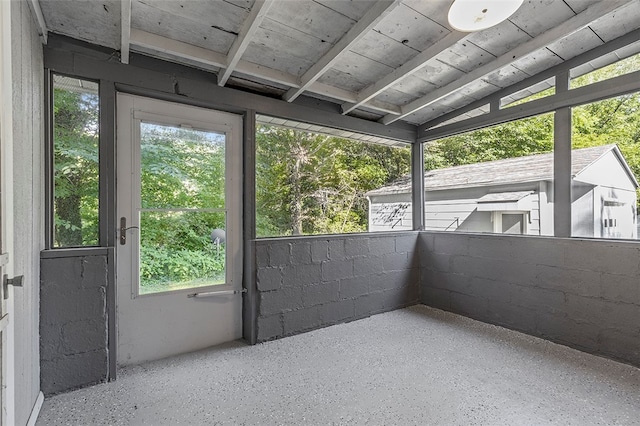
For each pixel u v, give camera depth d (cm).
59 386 204
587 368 237
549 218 300
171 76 250
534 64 279
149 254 252
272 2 182
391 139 393
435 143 407
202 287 275
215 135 282
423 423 176
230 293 283
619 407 189
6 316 108
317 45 241
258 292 286
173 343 261
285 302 300
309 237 316
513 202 328
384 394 204
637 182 245
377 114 368
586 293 266
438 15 214
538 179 308
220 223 284
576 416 181
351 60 264
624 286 246
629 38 239
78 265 212
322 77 288
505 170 336
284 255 300
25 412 165
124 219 241
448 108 364
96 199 227
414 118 388
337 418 181
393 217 414
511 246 317
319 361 249
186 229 268
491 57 265
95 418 181
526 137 319
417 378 223
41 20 190
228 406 192
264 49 245
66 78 219
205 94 264
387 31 229
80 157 223
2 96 106
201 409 189
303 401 197
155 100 253
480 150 362
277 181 333
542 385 214
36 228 190
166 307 258
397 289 385
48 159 209
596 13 208
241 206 293
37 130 192
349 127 348
